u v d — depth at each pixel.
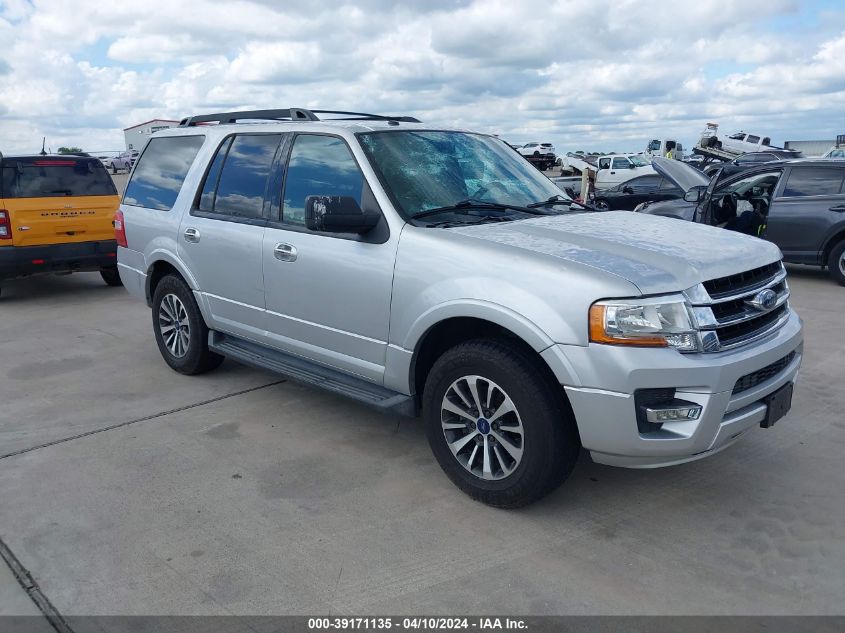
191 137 5.42
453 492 3.73
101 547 3.25
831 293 8.74
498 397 3.39
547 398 3.20
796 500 3.58
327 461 4.12
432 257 3.55
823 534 3.27
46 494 3.76
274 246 4.41
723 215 9.84
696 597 2.83
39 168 8.91
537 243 3.43
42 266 8.85
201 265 5.07
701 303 3.09
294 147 4.48
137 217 5.75
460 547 3.21
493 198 4.23
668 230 3.84
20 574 3.05
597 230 3.73
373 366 3.96
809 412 4.73
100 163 9.48
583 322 3.03
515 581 2.96
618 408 3.01
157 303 5.71
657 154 35.31
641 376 2.97
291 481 3.88
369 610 2.79
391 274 3.72
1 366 6.14
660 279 3.07
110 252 9.34
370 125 4.31
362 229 3.79
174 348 5.70
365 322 3.93
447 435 3.63
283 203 4.46
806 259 9.35
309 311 4.27
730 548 3.17
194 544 3.26
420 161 4.19
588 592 2.88
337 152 4.18
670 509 3.52
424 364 3.83
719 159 26.36
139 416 4.86
